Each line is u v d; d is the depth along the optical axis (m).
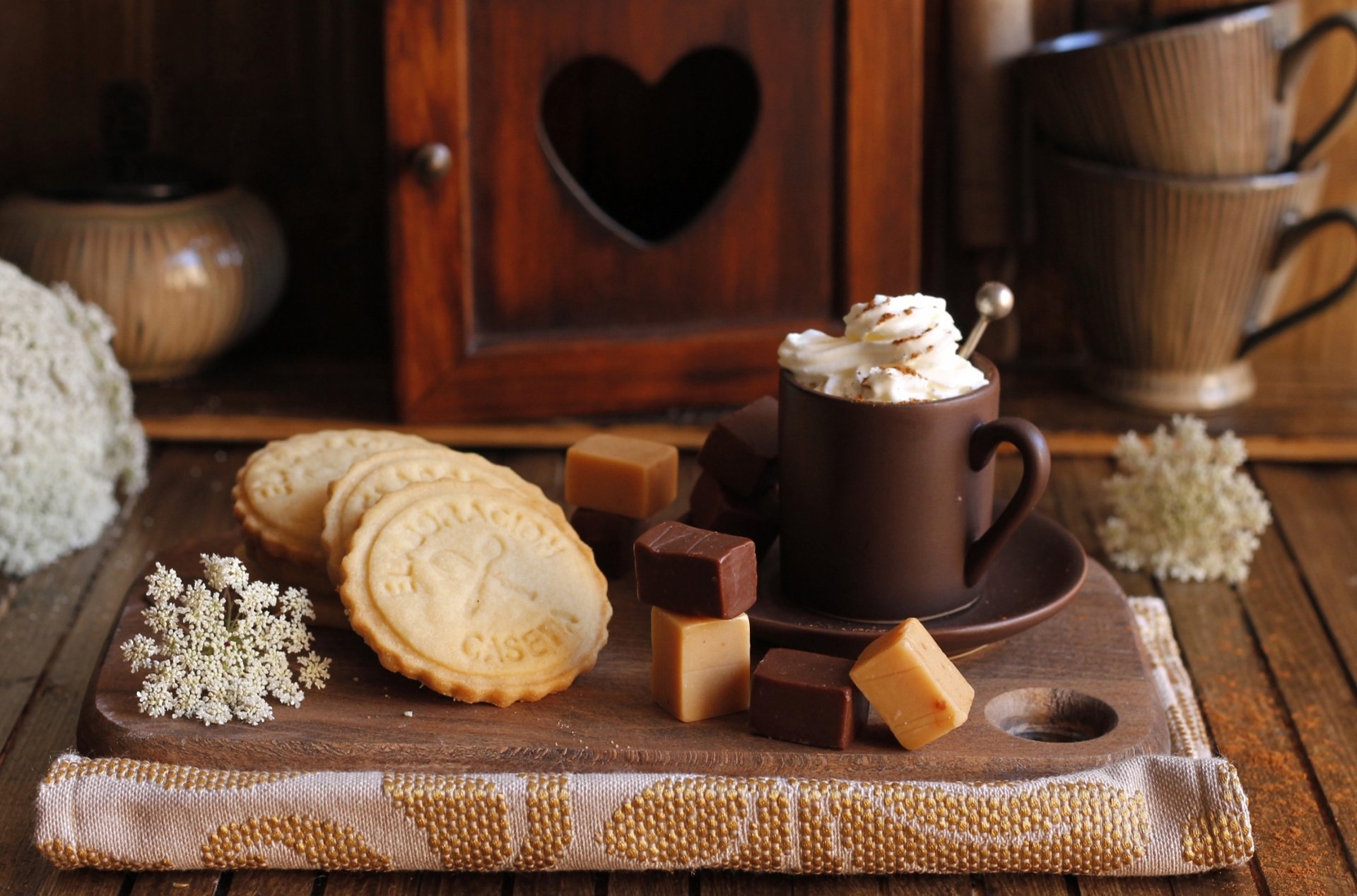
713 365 1.06
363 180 1.14
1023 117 1.10
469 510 0.78
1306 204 1.03
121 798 0.73
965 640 0.76
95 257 1.04
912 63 1.04
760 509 0.81
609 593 0.81
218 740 0.74
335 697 0.76
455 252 1.03
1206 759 0.74
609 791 0.73
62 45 1.11
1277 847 0.77
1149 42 1.00
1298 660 0.88
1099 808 0.73
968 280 1.16
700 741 0.74
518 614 0.76
